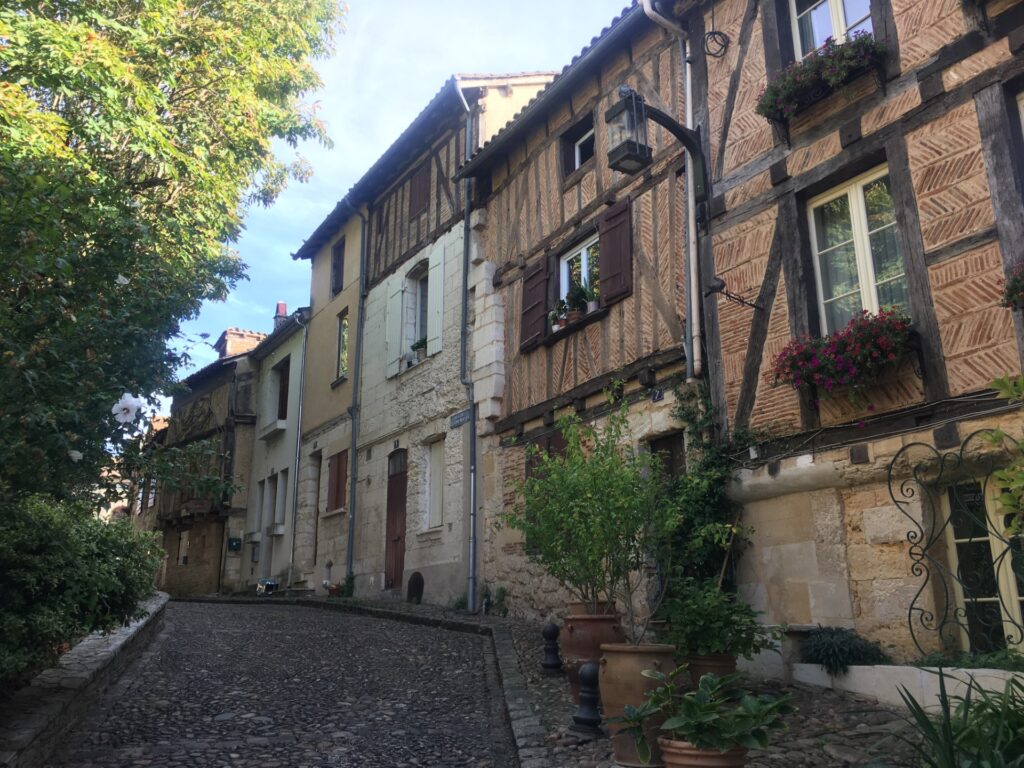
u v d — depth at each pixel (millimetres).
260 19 10625
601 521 5539
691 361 8078
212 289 10000
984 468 5684
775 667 6457
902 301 6477
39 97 9141
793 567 6789
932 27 6375
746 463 7230
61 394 4270
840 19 7324
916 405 6051
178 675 6992
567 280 10625
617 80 9945
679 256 8625
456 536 12039
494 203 12328
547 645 7027
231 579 20547
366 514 15008
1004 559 5598
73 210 4703
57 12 8484
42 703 4746
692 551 6918
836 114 6988
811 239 7203
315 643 8867
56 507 5293
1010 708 3568
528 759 4566
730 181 7883
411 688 6660
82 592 5008
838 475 6461
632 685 4664
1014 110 5895
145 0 8922
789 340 7070
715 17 8438
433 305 13680
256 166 11422
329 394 17422
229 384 22203
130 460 4578
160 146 8742
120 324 4621
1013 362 5535
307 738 5191
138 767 4508
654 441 8750
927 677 5289
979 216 5871
